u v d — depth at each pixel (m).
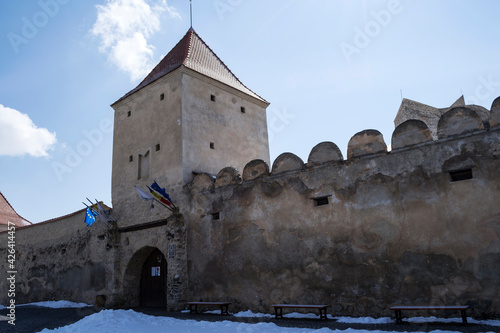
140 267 17.17
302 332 8.61
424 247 9.73
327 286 11.06
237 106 18.48
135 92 18.19
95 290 17.86
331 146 11.76
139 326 10.68
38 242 22.94
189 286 14.26
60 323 12.68
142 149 17.23
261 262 12.54
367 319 9.93
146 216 16.30
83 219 19.88
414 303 9.62
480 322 8.57
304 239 11.75
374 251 10.43
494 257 8.85
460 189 9.52
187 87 16.28
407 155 10.39
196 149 15.90
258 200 13.02
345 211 11.12
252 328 9.46
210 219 14.16
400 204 10.26
